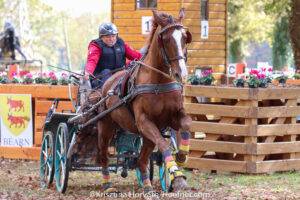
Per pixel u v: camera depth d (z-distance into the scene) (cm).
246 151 1501
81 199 1261
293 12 2652
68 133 1320
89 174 1573
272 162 1514
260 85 1494
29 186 1415
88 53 1357
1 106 1803
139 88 1145
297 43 2656
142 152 1241
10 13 5638
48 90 1742
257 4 5603
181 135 1120
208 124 1534
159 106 1134
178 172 1065
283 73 2091
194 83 1557
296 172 1536
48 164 1405
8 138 1798
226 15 2645
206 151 1542
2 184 1439
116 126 1287
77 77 1405
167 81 1137
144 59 1172
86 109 1322
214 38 2627
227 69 2636
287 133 1527
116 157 1312
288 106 1519
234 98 1500
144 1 2570
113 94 1218
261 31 6094
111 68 1368
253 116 1488
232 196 1266
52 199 1268
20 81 1825
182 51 1098
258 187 1360
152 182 1426
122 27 2592
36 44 7281
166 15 1120
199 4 2581
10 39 3238
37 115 1762
